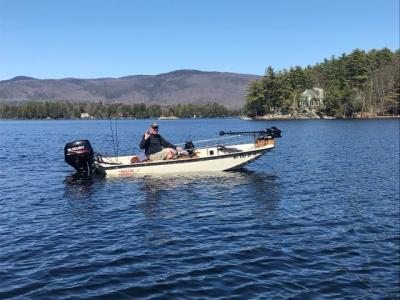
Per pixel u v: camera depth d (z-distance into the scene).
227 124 127.88
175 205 15.52
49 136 65.25
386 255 10.99
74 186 19.36
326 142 48.75
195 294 8.41
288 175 23.06
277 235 12.22
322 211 15.16
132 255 10.33
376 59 180.38
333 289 8.98
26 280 8.86
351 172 24.55
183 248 10.89
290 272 9.69
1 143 49.16
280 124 118.12
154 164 21.81
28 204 15.80
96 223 13.12
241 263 10.03
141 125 124.94
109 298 8.14
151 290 8.51
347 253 11.05
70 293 8.30
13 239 11.53
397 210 15.52
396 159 31.34
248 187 19.14
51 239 11.52
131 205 15.52
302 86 171.75
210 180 20.62
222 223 13.23
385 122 121.88
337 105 156.00
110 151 38.59
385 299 8.68
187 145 23.03
